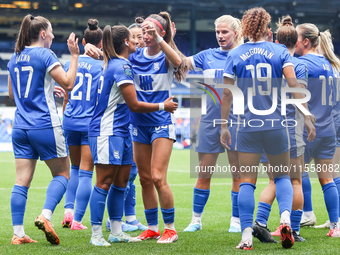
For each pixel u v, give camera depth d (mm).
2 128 68000
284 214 11492
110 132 12023
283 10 111625
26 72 12281
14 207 12422
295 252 11227
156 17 13102
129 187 15453
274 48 12156
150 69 13133
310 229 15188
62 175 12750
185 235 14055
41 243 12469
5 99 93062
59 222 16719
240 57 12141
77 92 15805
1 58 107250
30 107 12344
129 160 12758
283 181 12023
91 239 12375
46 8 111125
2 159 52531
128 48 12531
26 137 12352
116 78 11875
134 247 11938
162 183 12633
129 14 117250
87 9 112438
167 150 12812
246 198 11867
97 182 12336
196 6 110062
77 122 15531
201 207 15180
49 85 12500
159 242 12688
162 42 12531
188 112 75312
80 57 16266
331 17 119750
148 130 13070
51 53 12383
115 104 12148
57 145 12422
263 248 11797
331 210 13828
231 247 11977
